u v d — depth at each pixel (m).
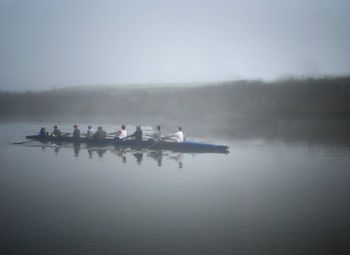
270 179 23.89
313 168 27.17
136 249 13.87
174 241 14.52
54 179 23.91
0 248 13.95
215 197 20.03
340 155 32.34
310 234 15.16
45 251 13.72
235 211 17.86
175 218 16.94
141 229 15.66
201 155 32.56
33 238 14.80
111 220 16.69
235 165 28.30
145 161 29.78
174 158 31.16
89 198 19.88
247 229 15.69
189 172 25.84
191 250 13.77
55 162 29.39
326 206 18.61
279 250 13.77
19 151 34.72
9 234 15.18
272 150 35.41
